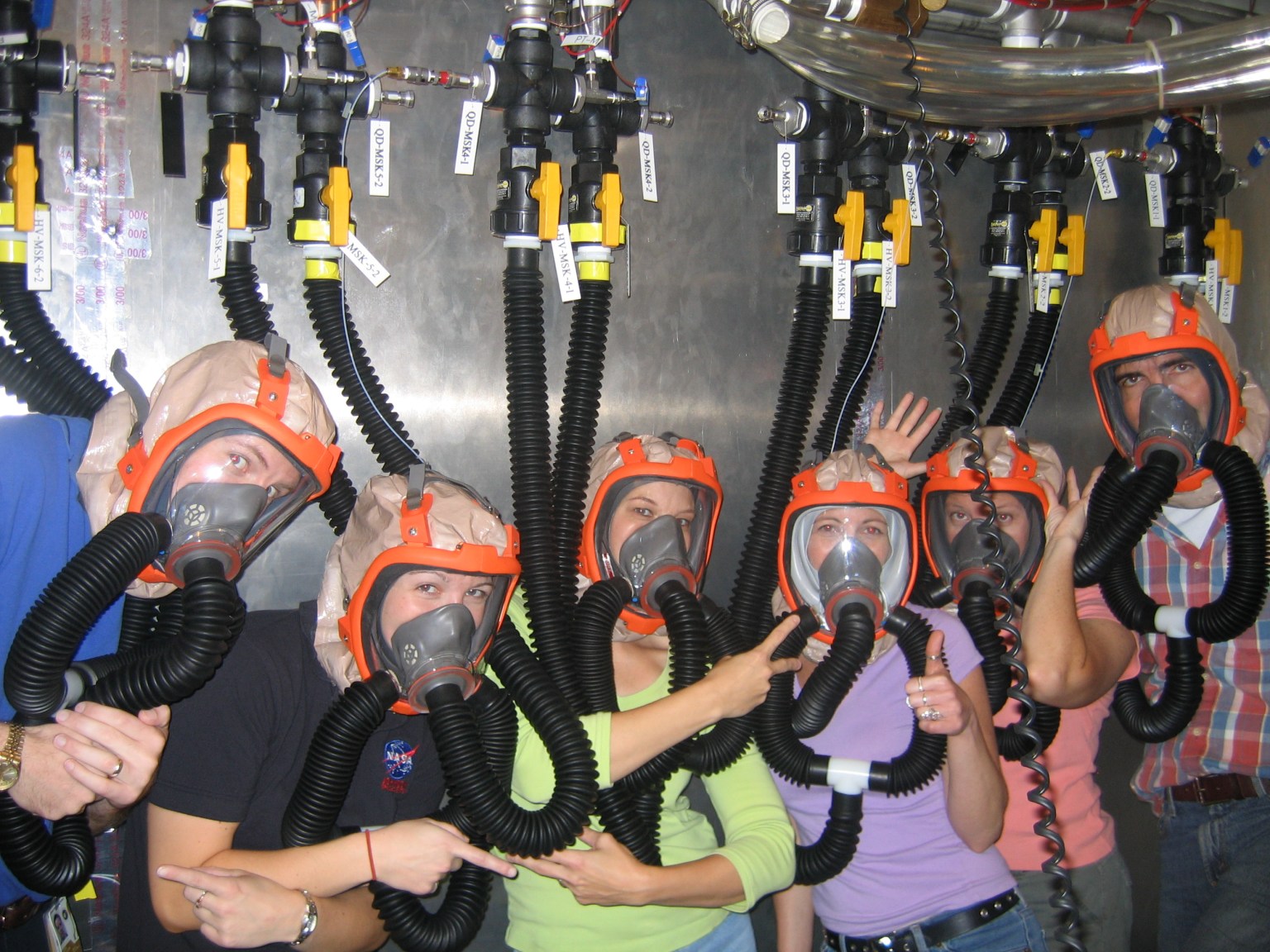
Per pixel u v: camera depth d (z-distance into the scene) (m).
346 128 1.92
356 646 1.48
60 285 1.80
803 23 1.95
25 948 1.60
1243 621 2.07
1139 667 2.37
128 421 1.49
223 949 1.46
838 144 2.24
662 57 2.23
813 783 1.78
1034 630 1.97
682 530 1.81
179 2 1.85
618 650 1.92
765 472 2.17
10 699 1.34
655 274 2.24
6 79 1.67
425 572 1.47
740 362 2.32
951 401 2.52
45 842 1.44
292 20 1.87
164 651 1.37
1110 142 2.64
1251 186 2.76
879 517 1.87
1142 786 2.39
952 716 1.64
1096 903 2.05
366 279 1.99
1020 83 2.06
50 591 1.33
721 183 2.29
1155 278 2.73
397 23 1.99
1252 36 2.05
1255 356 2.79
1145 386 2.09
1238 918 2.09
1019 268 2.43
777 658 1.86
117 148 1.83
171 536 1.41
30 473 1.46
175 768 1.39
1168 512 2.28
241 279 1.80
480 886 1.67
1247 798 2.19
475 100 1.98
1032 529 2.08
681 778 1.85
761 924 2.31
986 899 1.74
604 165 2.02
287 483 1.48
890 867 1.78
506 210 1.94
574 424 1.96
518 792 1.67
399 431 1.93
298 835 1.44
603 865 1.54
